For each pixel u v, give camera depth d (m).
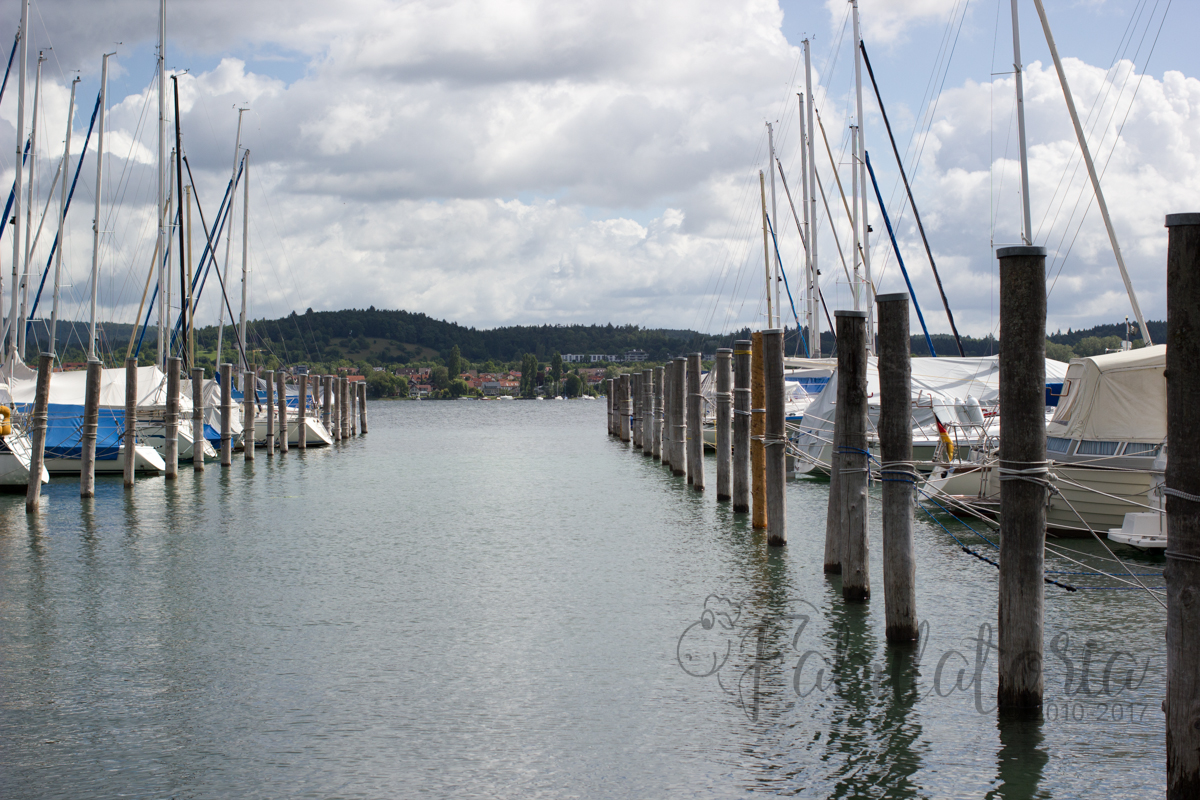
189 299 41.28
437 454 41.66
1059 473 15.98
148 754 8.41
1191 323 5.79
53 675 10.46
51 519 21.03
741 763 8.12
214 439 37.28
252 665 10.76
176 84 38.03
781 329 16.36
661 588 14.02
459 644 11.47
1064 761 8.02
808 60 42.53
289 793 7.68
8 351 35.31
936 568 14.93
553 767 8.09
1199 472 5.83
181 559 16.66
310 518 21.48
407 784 7.82
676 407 29.09
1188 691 5.89
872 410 25.28
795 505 22.02
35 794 7.71
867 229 34.38
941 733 8.59
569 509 22.75
